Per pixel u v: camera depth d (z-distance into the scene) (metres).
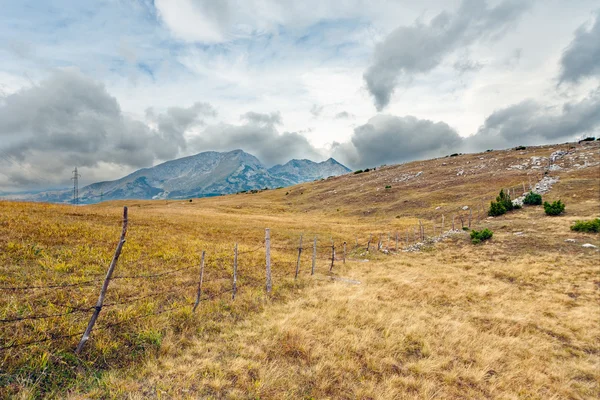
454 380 7.71
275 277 15.96
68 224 21.25
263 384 6.62
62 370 6.29
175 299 10.92
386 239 33.84
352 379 7.30
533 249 23.17
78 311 8.57
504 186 54.84
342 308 11.77
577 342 10.73
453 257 24.22
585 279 17.08
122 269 13.25
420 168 93.31
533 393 7.57
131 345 7.63
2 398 5.27
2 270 10.80
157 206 81.62
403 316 11.53
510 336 10.78
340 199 77.75
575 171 52.31
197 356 7.59
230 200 97.44
